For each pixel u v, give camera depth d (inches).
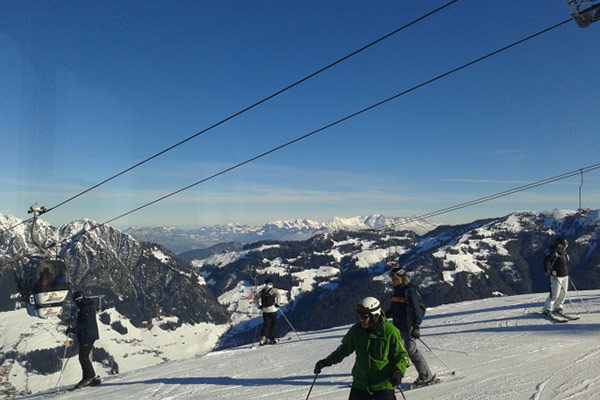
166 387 344.8
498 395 228.7
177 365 465.1
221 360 458.6
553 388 232.1
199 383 346.3
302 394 276.8
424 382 264.8
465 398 229.9
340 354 177.0
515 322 458.6
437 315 607.5
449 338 411.5
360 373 168.9
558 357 302.5
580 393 219.9
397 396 249.9
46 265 635.5
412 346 261.9
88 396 350.3
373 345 167.0
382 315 169.3
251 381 332.5
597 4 266.5
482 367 294.0
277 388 300.4
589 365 272.8
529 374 264.8
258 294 567.2
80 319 408.8
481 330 434.9
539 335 383.6
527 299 668.1
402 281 266.1
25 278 633.0
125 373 470.9
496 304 650.8
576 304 554.9
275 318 562.6
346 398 257.4
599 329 384.2
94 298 423.8
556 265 455.2
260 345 544.4
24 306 637.9
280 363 396.5
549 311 457.7
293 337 600.1
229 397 289.3
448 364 311.0
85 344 405.1
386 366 165.5
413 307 257.4
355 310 168.7
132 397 322.0
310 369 353.7
